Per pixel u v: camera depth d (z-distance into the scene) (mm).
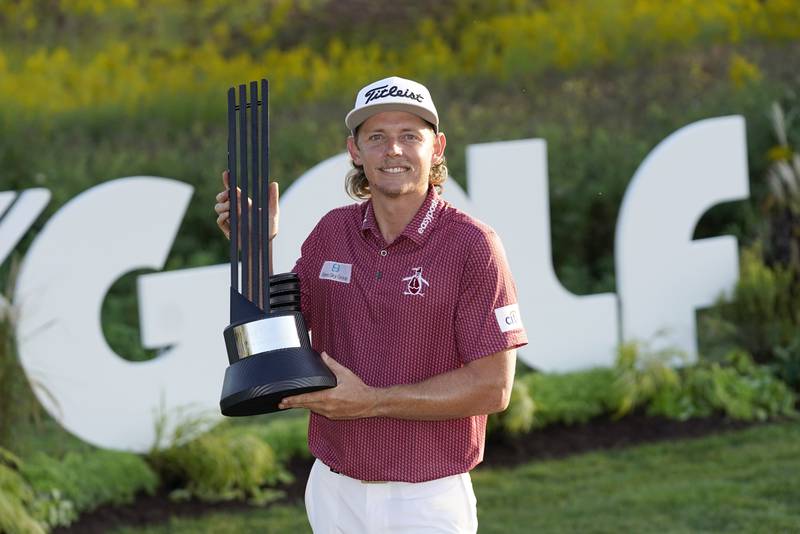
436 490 3459
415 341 3379
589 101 12648
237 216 3365
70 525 6406
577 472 7387
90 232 7020
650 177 8688
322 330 3570
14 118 11297
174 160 11281
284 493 7066
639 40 13328
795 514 6383
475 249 3332
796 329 8992
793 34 13516
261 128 3320
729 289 8992
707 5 13617
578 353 8531
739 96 12445
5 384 6402
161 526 6516
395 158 3309
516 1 13539
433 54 12938
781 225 9312
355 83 12562
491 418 7789
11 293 6840
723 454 7598
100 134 11672
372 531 3502
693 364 8820
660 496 6793
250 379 3178
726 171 8875
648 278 8719
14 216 6941
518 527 6383
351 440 3451
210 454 7000
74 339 6984
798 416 8375
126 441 7141
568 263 11625
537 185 8289
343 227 3541
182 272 7309
